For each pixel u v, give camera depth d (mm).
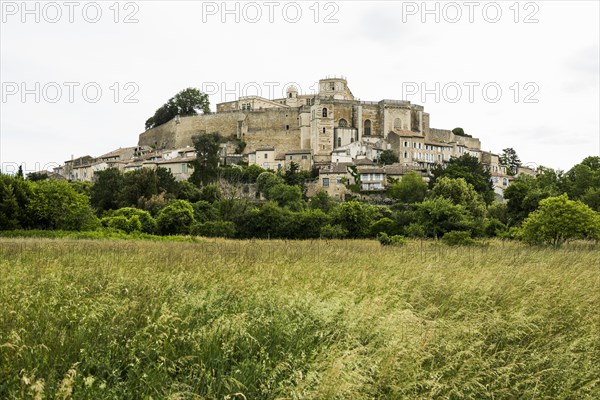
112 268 15930
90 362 7758
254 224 66812
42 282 12469
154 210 81375
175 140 164875
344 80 166750
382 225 62469
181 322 9445
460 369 8289
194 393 7109
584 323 11461
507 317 11344
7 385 7090
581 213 44438
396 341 8562
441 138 160375
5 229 54875
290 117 155250
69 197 59500
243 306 11180
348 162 125375
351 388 7129
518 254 26047
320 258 21594
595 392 8672
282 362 7883
